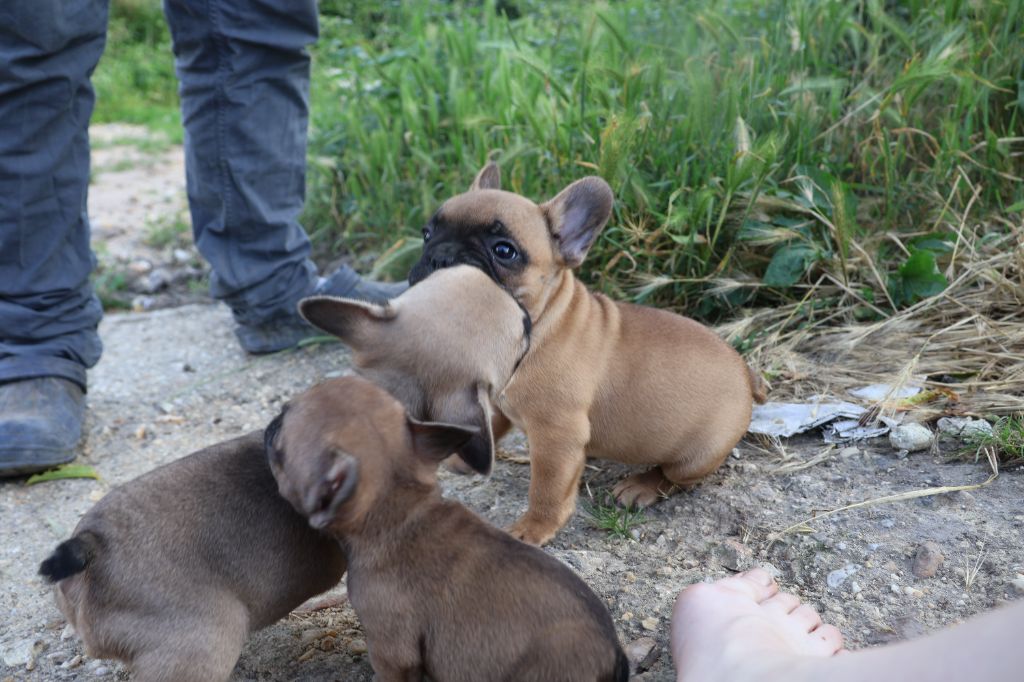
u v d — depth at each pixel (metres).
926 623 0.74
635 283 1.20
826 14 1.34
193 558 0.67
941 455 0.92
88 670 0.75
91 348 1.07
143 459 1.02
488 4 1.55
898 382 0.98
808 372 1.05
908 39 1.26
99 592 0.66
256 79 1.10
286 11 1.09
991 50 1.29
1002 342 1.04
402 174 1.49
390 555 0.67
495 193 0.91
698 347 0.89
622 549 0.85
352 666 0.74
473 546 0.66
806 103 1.25
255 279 1.17
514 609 0.64
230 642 0.68
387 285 1.27
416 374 0.73
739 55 1.31
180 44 1.09
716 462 0.90
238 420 1.09
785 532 0.84
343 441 0.65
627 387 0.88
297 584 0.71
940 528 0.82
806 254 1.13
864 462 0.92
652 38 1.46
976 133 1.24
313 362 1.20
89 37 0.98
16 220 0.99
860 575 0.79
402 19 2.16
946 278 1.12
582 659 0.62
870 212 1.25
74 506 0.94
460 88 1.47
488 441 0.71
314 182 1.60
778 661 0.59
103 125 2.91
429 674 0.67
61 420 0.99
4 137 0.96
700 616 0.67
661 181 1.21
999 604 0.75
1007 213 1.19
